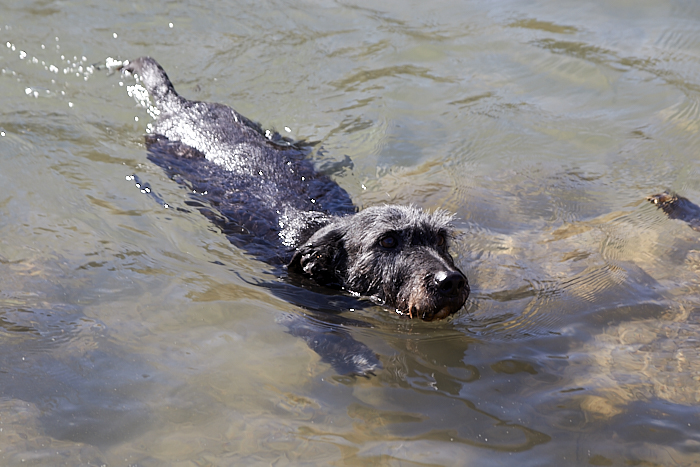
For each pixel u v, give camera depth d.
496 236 6.97
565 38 10.90
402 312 5.88
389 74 10.20
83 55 10.30
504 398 4.71
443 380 4.93
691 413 4.49
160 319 5.57
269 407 4.66
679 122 8.80
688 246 6.63
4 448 4.23
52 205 7.07
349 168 8.23
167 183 7.59
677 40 10.62
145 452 4.26
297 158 8.21
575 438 4.30
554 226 7.12
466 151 8.55
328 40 11.06
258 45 10.88
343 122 9.15
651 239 6.77
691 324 5.45
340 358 5.19
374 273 6.09
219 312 5.71
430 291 5.47
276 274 6.43
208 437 4.39
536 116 9.15
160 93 9.20
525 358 5.14
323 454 4.23
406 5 12.16
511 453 4.20
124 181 7.59
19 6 11.39
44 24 10.98
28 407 4.57
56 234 6.64
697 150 8.27
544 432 4.37
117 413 4.57
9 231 6.62
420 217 6.17
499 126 8.97
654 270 6.27
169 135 8.41
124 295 5.86
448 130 8.97
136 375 4.93
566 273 6.28
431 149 8.62
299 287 6.32
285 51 10.75
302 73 10.25
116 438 4.36
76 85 9.57
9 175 7.49
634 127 8.80
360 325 5.75
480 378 4.93
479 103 9.48
